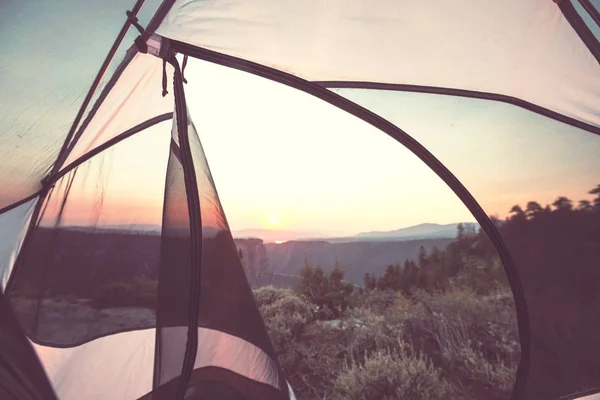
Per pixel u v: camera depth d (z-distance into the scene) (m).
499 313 4.91
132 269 2.36
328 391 3.74
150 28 1.76
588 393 2.08
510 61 2.01
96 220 2.36
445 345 4.52
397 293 7.42
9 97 1.67
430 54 2.10
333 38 2.07
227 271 1.93
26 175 2.17
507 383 3.44
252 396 1.85
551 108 2.17
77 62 1.72
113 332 2.22
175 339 1.60
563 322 2.18
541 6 1.68
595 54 1.75
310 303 6.67
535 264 2.28
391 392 3.51
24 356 1.56
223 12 1.81
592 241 2.10
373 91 2.46
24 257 2.11
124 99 2.30
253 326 2.03
